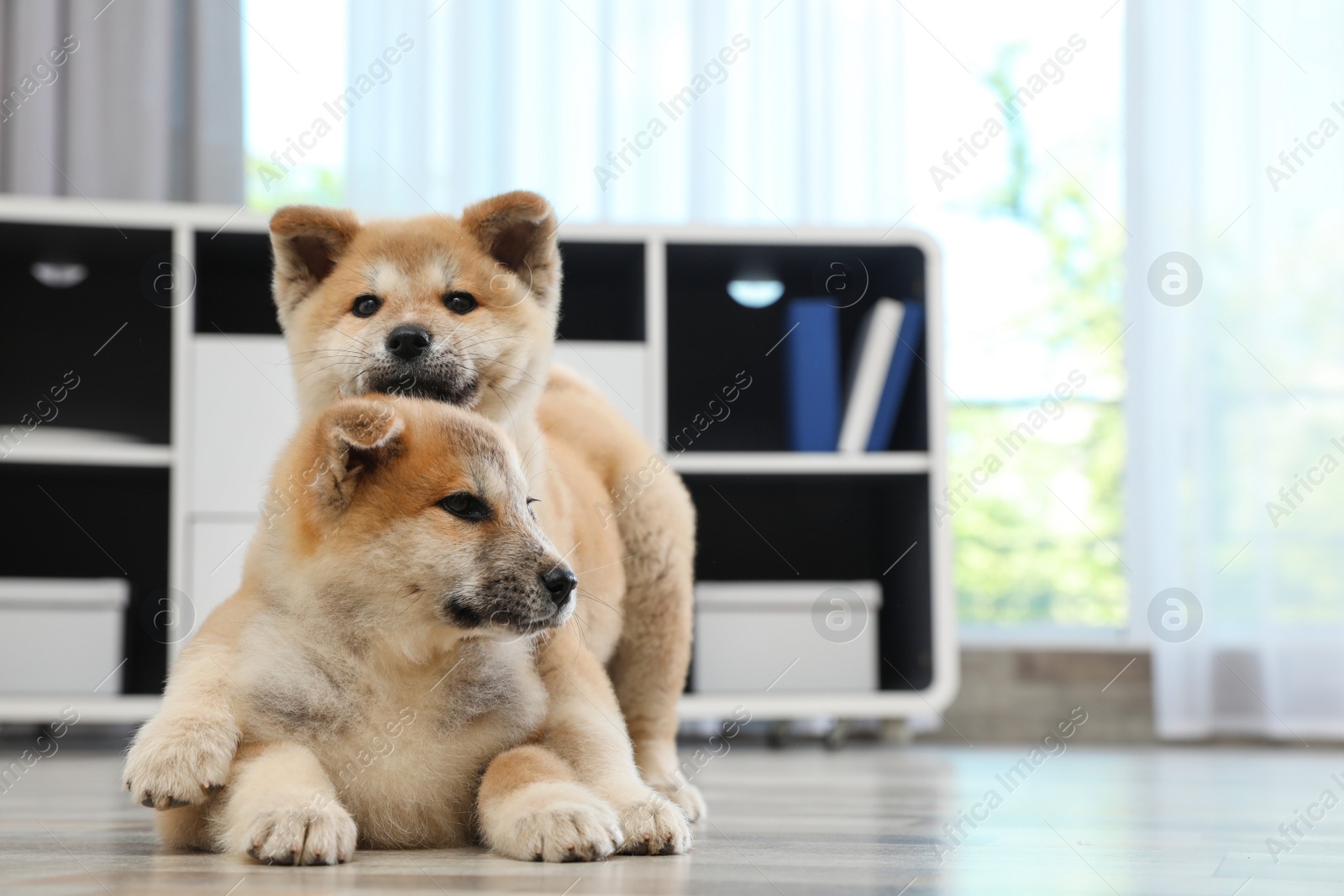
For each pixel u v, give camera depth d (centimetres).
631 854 116
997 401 362
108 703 262
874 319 289
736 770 238
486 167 338
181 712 114
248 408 274
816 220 344
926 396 285
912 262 293
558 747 129
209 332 304
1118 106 357
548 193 341
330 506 119
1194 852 128
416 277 164
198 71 329
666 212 344
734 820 154
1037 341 363
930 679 278
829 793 192
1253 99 333
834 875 105
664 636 177
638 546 176
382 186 333
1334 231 330
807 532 317
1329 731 315
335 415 120
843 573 317
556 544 149
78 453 269
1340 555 320
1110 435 367
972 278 360
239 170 331
